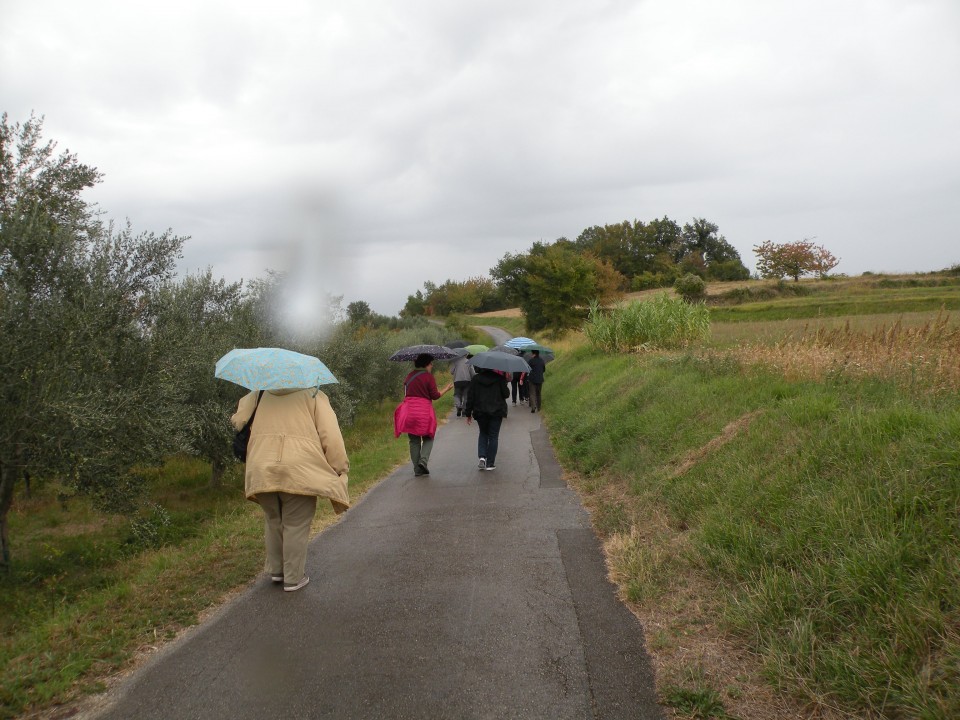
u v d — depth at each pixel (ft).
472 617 13.75
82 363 20.16
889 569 11.07
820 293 177.17
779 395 24.31
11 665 12.22
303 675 11.43
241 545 20.48
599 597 14.53
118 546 24.41
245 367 15.79
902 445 14.66
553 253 173.37
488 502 24.56
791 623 11.28
